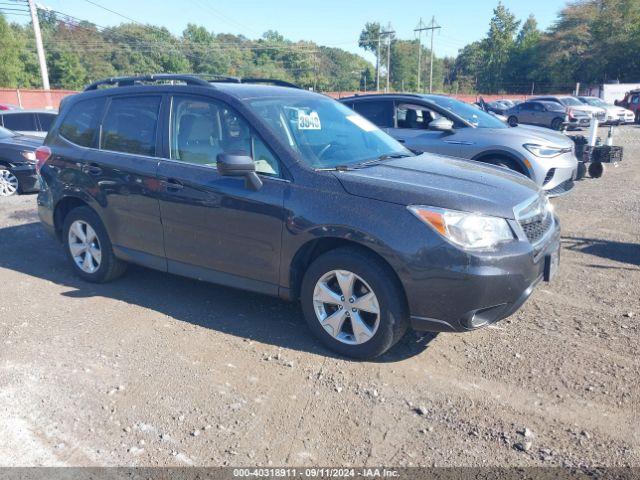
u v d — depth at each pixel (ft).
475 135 25.29
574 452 9.48
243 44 317.42
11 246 22.16
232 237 13.67
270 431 10.14
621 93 133.90
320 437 9.96
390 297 11.73
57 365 12.50
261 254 13.32
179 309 15.52
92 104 17.33
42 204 18.34
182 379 11.88
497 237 11.45
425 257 11.25
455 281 11.16
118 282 17.70
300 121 14.49
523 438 9.85
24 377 12.01
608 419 10.33
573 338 13.43
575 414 10.49
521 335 13.64
